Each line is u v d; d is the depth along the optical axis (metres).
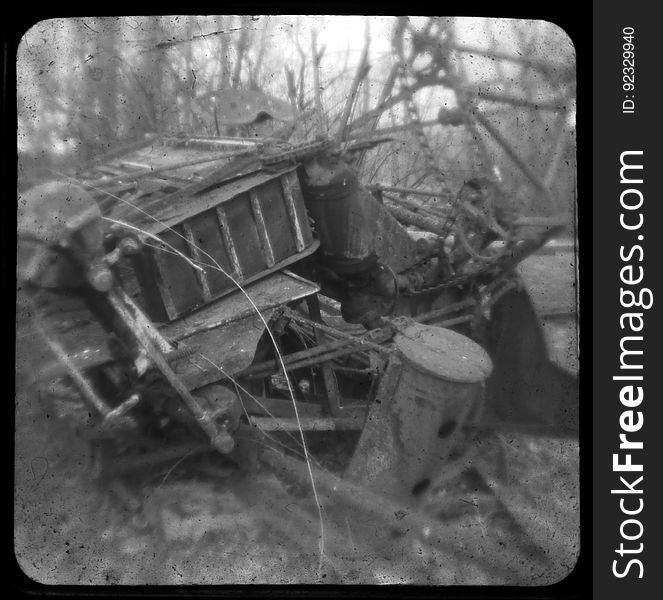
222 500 3.79
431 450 3.64
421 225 5.37
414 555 3.60
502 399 4.63
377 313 4.96
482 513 3.86
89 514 3.62
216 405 3.55
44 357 3.48
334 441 4.30
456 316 5.11
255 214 4.25
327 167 4.57
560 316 4.91
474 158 5.16
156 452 3.69
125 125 6.00
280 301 4.07
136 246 3.48
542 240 4.96
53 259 3.37
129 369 3.51
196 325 3.92
